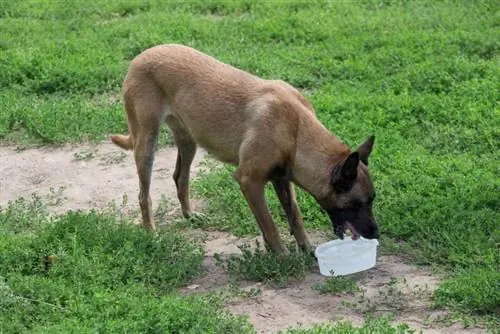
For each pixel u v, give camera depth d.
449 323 7.29
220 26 15.13
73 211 9.93
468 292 7.54
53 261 8.18
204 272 8.40
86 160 11.30
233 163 8.83
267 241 8.53
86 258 8.18
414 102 11.66
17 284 7.72
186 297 7.55
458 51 13.33
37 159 11.38
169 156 11.27
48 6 16.72
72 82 13.26
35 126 11.92
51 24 15.86
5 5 16.81
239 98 8.56
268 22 15.10
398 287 7.94
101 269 8.04
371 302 7.68
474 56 13.21
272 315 7.53
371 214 8.20
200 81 8.76
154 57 9.02
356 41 14.07
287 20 15.16
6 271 8.13
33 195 10.12
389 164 10.16
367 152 8.20
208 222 9.53
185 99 8.81
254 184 8.42
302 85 12.92
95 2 16.81
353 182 8.05
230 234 9.35
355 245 8.40
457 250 8.41
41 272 8.21
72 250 8.36
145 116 9.04
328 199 8.23
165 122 9.24
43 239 8.51
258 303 7.73
